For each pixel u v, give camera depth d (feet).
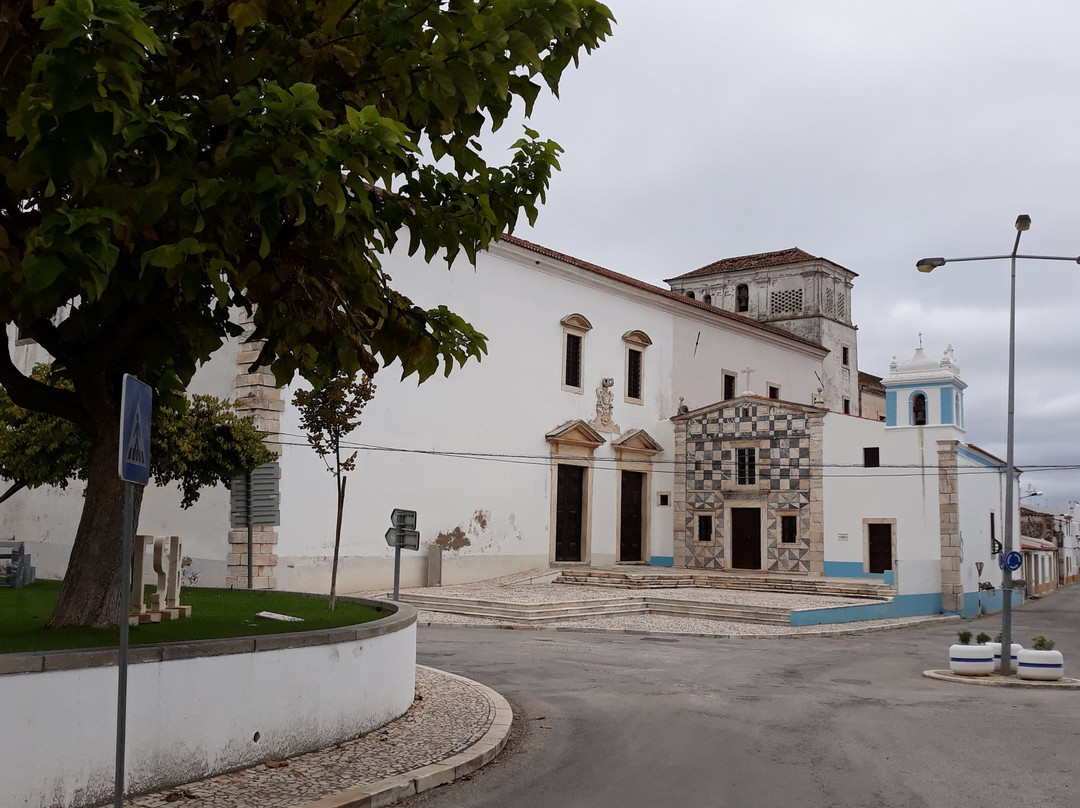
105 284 19.79
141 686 23.16
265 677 26.89
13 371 29.35
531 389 106.63
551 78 26.53
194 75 24.77
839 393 162.20
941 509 105.19
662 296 124.36
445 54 24.17
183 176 21.97
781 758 31.83
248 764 26.17
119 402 30.50
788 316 159.33
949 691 50.47
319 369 32.58
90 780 21.67
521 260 105.81
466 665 52.80
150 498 86.12
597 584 103.40
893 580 99.50
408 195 29.09
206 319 26.63
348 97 25.73
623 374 119.65
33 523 96.22
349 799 23.40
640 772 29.17
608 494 116.57
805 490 112.27
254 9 22.91
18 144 22.16
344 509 86.07
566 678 49.55
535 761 30.25
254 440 54.54
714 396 134.41
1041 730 38.40
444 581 95.45
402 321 30.04
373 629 32.01
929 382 107.04
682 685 48.85
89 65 17.71
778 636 77.66
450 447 96.84
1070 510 259.60
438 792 26.03
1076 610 129.70
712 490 118.83
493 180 29.53
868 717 40.78
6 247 21.72
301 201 21.03
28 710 20.43
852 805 25.91
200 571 80.84
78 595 28.94
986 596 115.44
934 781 28.94
